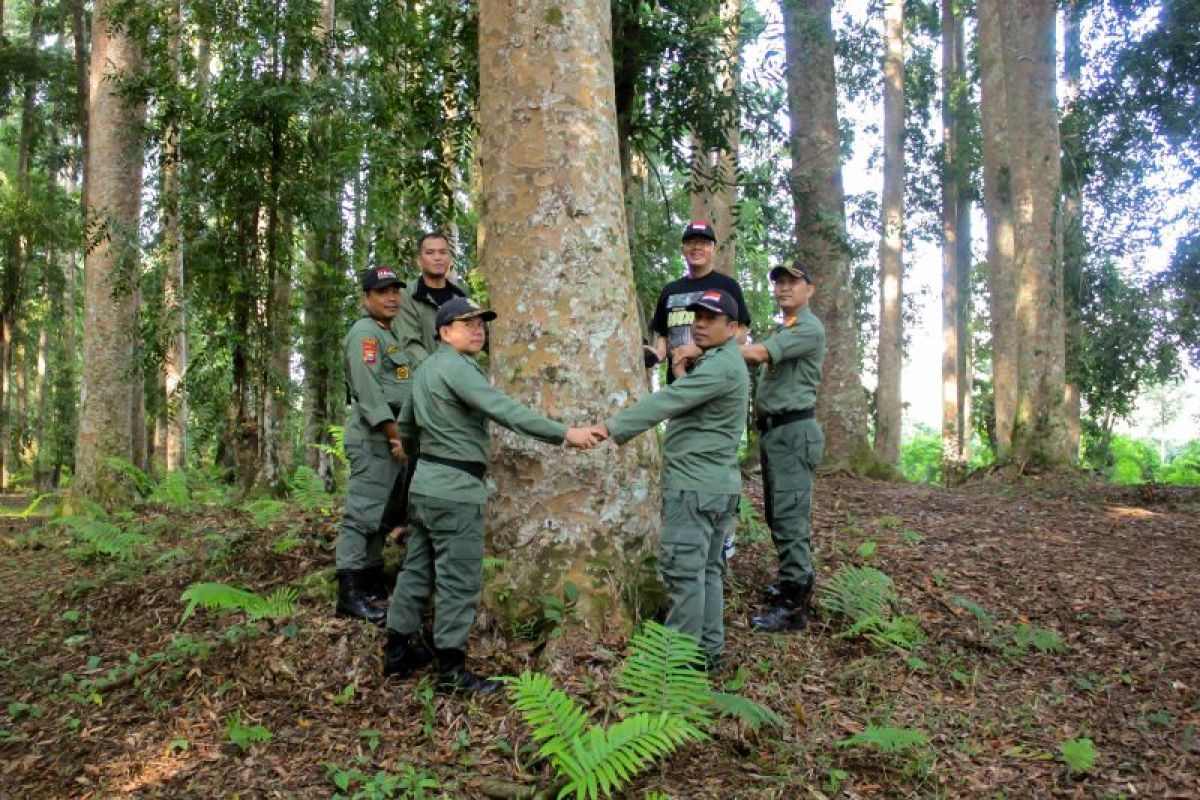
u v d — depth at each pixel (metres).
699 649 3.99
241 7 9.71
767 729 3.66
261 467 10.19
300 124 10.09
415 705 3.86
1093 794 3.30
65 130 23.06
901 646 4.70
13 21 27.95
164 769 3.53
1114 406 17.12
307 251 14.09
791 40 12.27
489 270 4.67
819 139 12.20
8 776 3.58
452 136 9.16
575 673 3.91
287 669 4.14
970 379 25.58
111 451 11.01
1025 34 12.67
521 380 4.45
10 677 4.57
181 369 16.17
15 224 20.77
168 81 10.03
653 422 3.83
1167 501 10.23
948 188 23.36
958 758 3.58
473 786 3.23
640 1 8.06
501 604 4.34
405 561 4.06
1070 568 6.62
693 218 14.52
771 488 4.92
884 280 20.27
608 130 4.66
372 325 4.87
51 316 26.39
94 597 5.73
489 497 4.48
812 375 4.87
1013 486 11.43
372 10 10.46
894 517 8.19
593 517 4.34
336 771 3.36
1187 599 5.83
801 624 4.84
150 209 11.42
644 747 3.02
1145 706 4.16
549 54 4.53
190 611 4.16
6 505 16.44
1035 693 4.30
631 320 4.63
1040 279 12.49
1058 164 12.54
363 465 4.70
